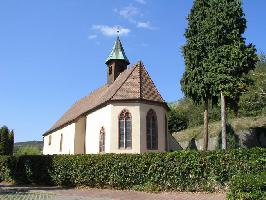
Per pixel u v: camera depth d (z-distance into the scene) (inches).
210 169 814.5
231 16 1232.8
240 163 789.9
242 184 478.3
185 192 826.2
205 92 1232.2
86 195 831.1
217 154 815.1
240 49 1183.6
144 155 903.7
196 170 824.9
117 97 1213.1
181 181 840.9
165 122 1259.8
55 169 1059.9
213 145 1604.3
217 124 1721.2
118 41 1604.3
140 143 1155.3
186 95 1302.9
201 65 1256.2
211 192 802.2
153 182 875.4
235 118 1727.4
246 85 1189.7
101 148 1263.5
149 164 891.4
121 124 1186.0
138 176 903.7
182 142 1897.1
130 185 914.1
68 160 1034.7
